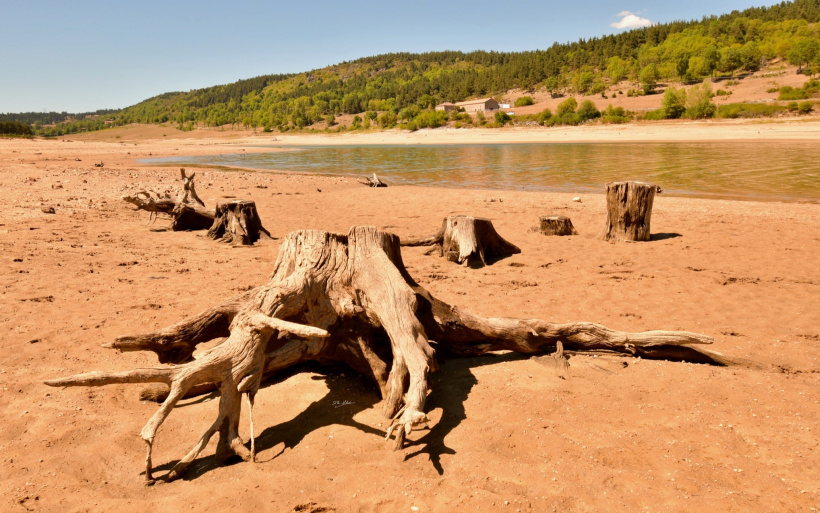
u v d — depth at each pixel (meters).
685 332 4.86
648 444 3.52
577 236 11.61
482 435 3.64
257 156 51.78
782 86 95.88
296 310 4.29
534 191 20.94
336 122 160.75
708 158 33.75
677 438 3.61
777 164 28.34
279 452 3.51
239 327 3.78
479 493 2.96
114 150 59.78
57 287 7.26
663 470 3.22
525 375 4.64
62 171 23.84
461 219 9.34
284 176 27.20
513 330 4.98
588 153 43.78
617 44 167.12
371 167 35.59
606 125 88.00
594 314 6.38
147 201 11.78
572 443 3.53
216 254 9.80
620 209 10.84
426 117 117.25
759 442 3.53
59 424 3.80
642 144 54.34
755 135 58.16
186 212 12.09
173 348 4.30
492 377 4.62
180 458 3.50
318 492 3.04
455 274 8.53
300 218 14.10
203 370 3.44
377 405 4.18
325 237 4.98
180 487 3.17
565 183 23.61
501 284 7.87
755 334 5.64
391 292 4.41
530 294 7.30
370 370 4.43
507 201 17.52
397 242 5.32
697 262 9.08
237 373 3.56
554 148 54.28
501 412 3.99
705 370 4.73
